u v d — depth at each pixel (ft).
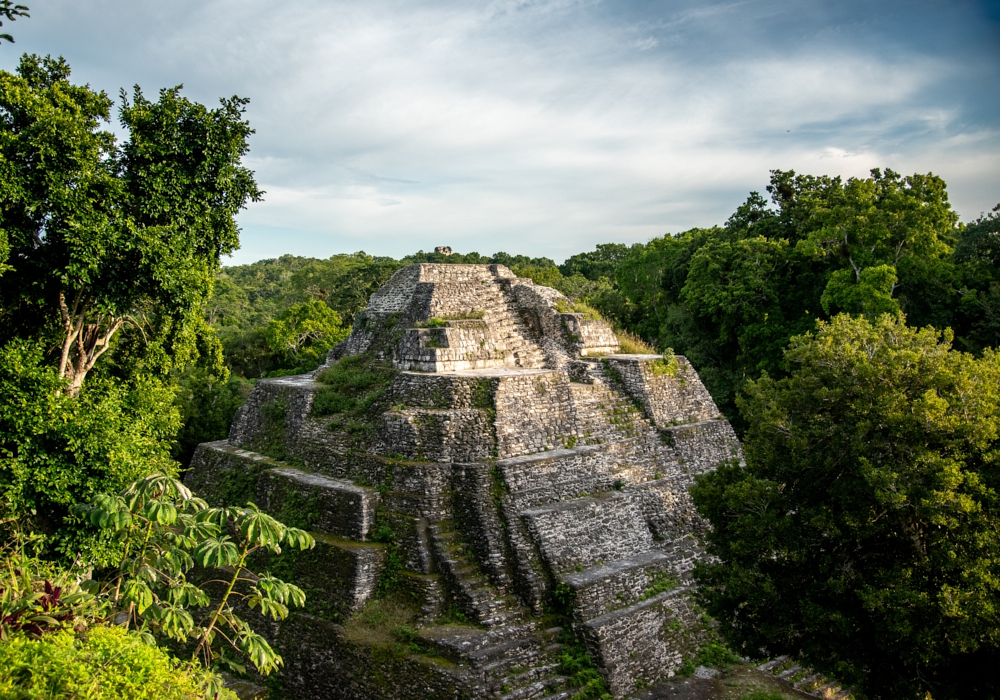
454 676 45.39
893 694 40.91
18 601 28.76
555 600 52.60
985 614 36.47
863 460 42.16
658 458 73.72
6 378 45.27
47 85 56.03
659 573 59.11
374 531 55.88
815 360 49.37
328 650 51.47
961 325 102.37
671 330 133.18
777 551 47.09
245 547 36.58
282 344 142.51
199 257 61.77
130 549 44.16
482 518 54.70
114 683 26.17
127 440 48.70
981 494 40.09
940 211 98.84
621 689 49.65
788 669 55.88
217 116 58.90
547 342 81.82
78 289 51.55
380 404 66.54
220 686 32.89
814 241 109.60
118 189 52.01
